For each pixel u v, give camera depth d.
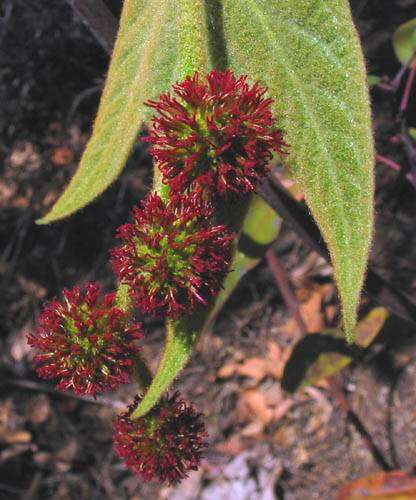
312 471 0.53
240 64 0.13
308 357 0.25
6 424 0.58
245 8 0.12
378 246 0.53
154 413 0.14
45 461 0.57
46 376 0.13
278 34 0.12
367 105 0.12
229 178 0.12
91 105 0.61
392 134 0.24
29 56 0.59
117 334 0.13
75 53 0.58
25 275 0.63
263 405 0.56
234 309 0.60
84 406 0.58
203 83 0.12
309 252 0.59
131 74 0.14
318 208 0.12
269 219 0.21
